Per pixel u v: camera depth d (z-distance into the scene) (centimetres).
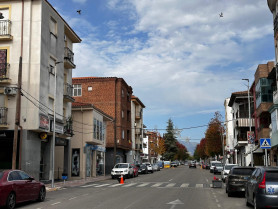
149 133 11038
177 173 5038
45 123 2647
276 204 1073
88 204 1409
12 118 2550
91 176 4025
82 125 3803
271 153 3381
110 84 5369
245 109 5128
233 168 1755
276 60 2928
